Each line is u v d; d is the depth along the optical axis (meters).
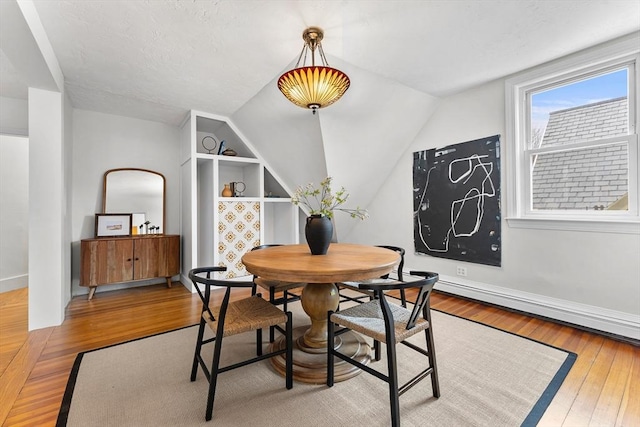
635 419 1.36
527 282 2.69
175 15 1.85
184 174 3.93
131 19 1.89
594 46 2.25
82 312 2.83
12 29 1.68
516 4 1.76
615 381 1.64
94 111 3.59
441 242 3.33
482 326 2.40
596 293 2.30
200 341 1.67
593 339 2.15
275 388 1.61
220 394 1.56
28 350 2.05
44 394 1.57
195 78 2.74
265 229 4.71
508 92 2.73
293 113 3.06
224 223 3.71
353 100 2.83
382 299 1.34
